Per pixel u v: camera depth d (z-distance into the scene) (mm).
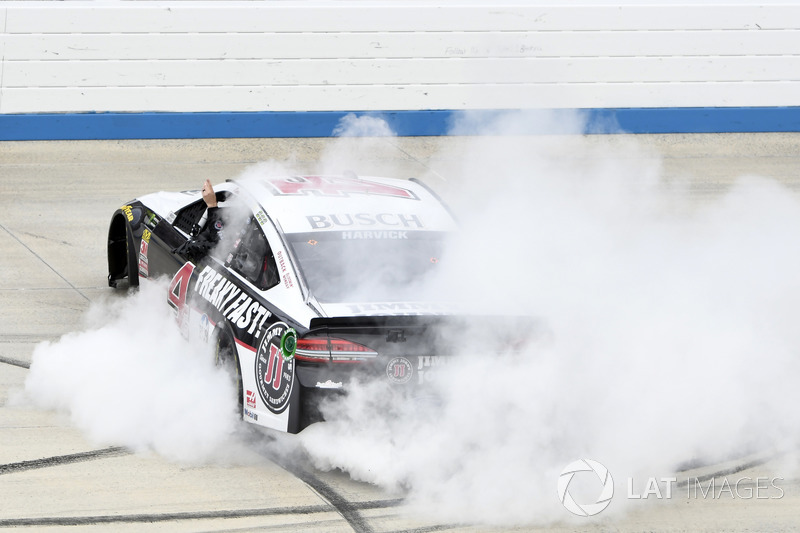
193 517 15867
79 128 46219
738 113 52062
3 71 46188
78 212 36094
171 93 47938
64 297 27312
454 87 50094
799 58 52375
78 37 46594
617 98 51656
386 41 49156
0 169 41250
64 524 15422
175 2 47500
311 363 16750
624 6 50781
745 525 16297
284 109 49031
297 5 48250
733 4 51531
